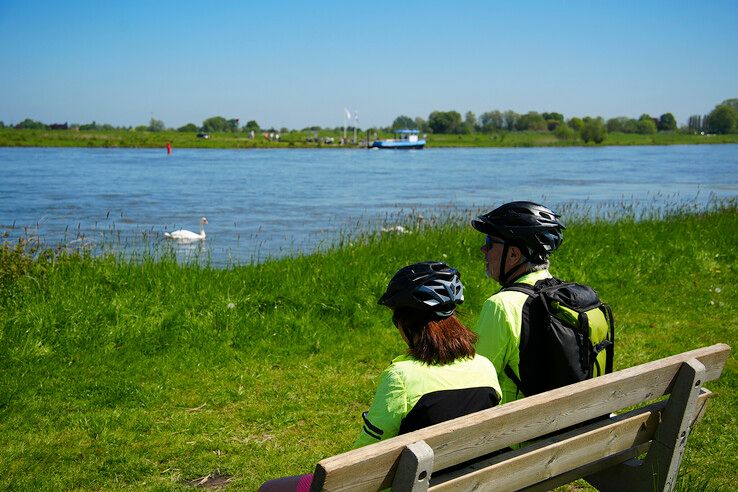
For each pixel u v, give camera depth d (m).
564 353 2.98
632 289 9.15
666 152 122.25
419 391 2.57
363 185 43.94
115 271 8.33
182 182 45.22
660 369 2.98
